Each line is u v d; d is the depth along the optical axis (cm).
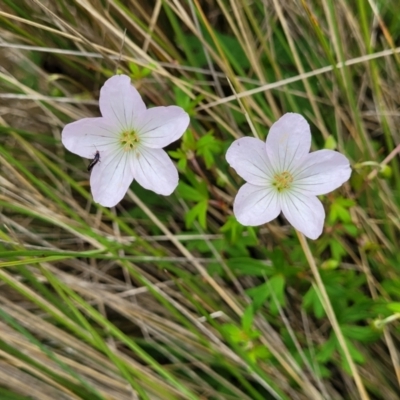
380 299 26
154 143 24
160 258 27
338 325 26
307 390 26
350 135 30
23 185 29
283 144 23
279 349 27
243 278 29
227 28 31
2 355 26
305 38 29
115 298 28
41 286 26
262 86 29
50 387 26
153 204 30
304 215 24
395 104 30
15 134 28
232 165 23
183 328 28
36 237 28
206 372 28
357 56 30
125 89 23
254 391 26
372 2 27
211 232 29
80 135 24
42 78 29
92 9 27
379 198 28
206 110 28
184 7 30
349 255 29
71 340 27
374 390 27
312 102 29
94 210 30
